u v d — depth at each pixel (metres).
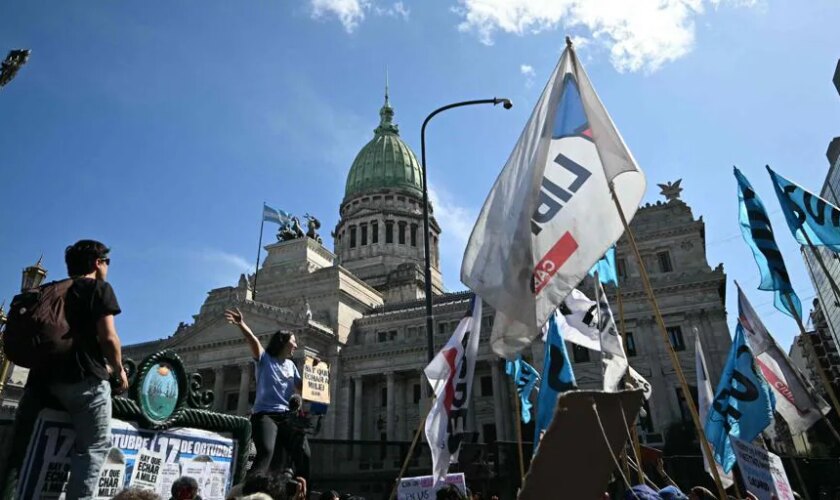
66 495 6.03
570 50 9.16
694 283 66.12
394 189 133.25
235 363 80.12
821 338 104.44
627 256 72.31
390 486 22.70
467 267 8.56
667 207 74.12
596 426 5.95
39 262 22.33
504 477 24.30
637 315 67.31
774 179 12.73
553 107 8.95
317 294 88.12
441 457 11.48
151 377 8.26
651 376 63.72
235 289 94.75
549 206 8.44
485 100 25.83
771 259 11.95
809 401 14.75
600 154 8.11
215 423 9.37
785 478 14.09
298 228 108.62
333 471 23.45
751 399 14.01
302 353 76.00
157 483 8.18
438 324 82.50
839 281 93.50
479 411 73.75
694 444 54.16
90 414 6.32
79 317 6.50
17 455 6.30
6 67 20.23
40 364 6.29
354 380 80.94
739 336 14.78
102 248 7.30
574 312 16.66
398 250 121.69
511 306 7.96
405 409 78.00
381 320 86.88
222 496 9.19
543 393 13.25
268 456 8.98
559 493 5.79
